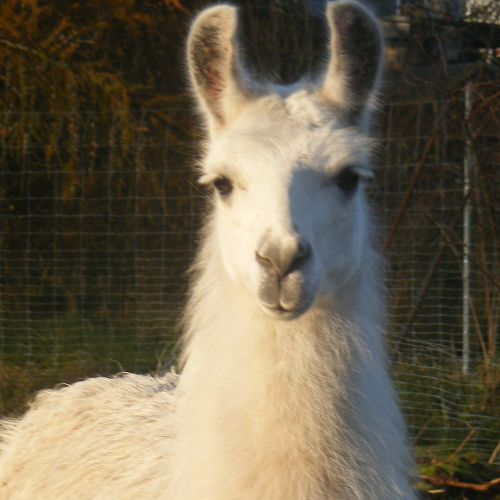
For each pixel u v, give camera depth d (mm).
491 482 16016
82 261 27703
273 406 7508
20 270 29844
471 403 19641
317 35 30984
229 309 8102
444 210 24062
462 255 21172
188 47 8664
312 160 7492
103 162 30219
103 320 25922
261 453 7426
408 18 36844
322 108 8023
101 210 29922
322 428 7473
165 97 31438
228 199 7859
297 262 7168
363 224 8430
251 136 7621
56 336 24500
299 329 7695
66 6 33219
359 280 8125
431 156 24453
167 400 11219
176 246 26594
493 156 23062
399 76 30547
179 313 23922
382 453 7730
